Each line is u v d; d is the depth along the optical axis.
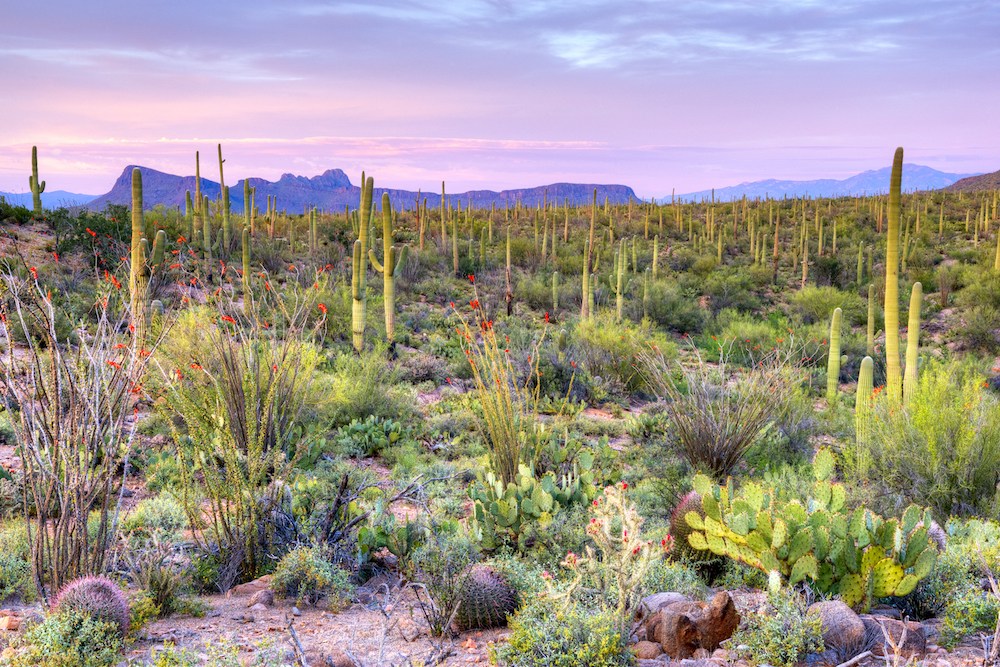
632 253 36.50
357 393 11.73
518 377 13.52
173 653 3.63
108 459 4.63
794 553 4.69
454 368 16.23
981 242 44.34
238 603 4.93
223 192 24.84
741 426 9.54
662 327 26.72
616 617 3.89
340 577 5.14
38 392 4.45
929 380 8.81
